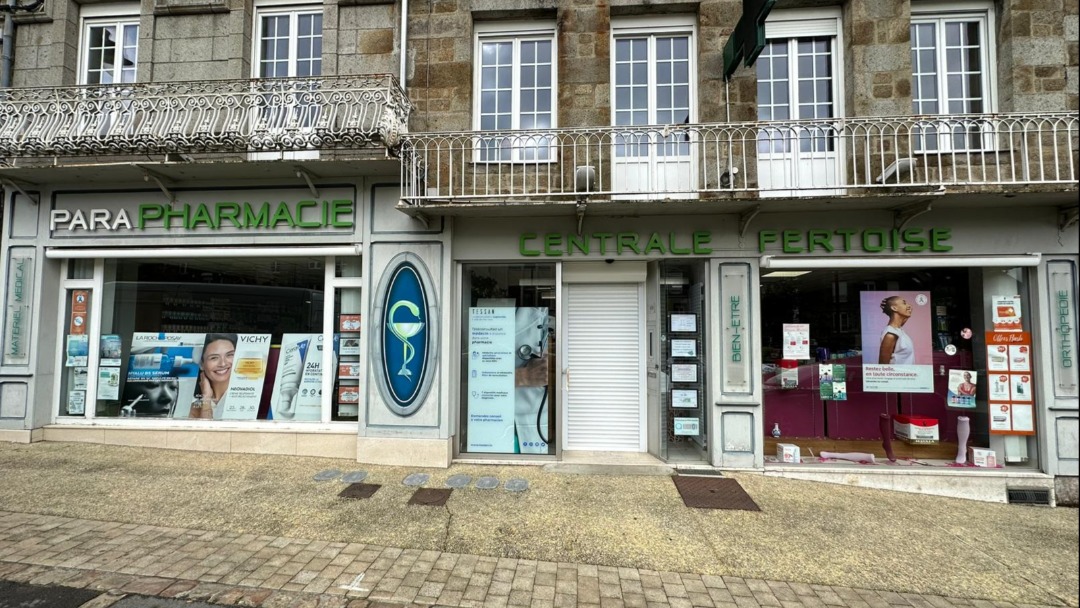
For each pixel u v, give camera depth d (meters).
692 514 4.88
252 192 6.71
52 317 7.05
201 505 4.87
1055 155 5.48
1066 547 4.45
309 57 7.22
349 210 6.57
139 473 5.75
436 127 6.70
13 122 6.51
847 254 6.16
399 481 5.66
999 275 6.22
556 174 6.62
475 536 4.32
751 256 6.29
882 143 5.62
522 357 6.72
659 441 6.59
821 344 6.48
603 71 6.61
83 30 7.43
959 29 6.59
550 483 5.67
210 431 6.74
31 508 4.71
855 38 6.35
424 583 3.56
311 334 6.93
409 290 6.44
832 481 6.04
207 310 7.09
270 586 3.46
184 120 6.52
